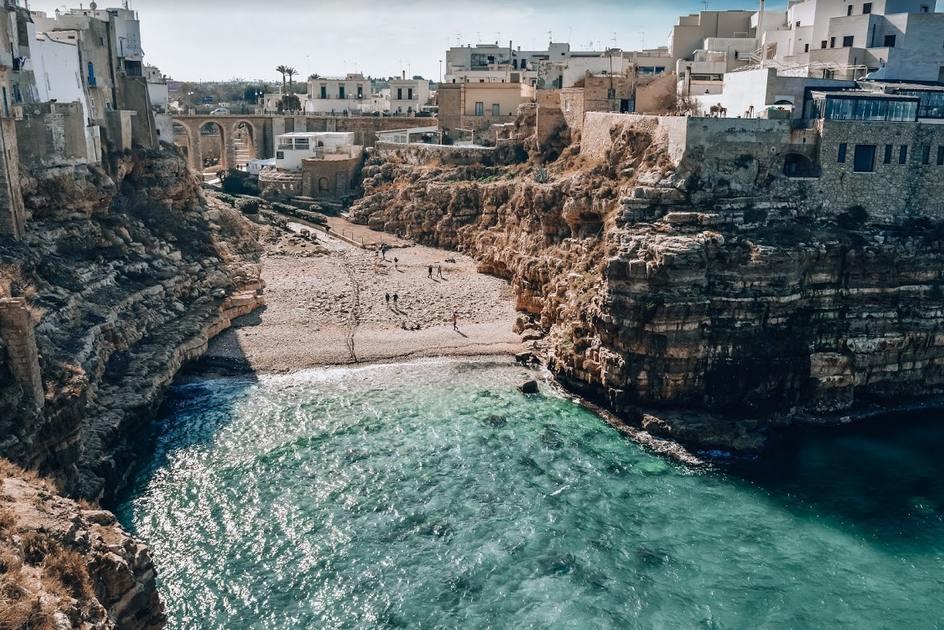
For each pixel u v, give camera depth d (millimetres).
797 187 64188
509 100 130375
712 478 51344
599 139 83375
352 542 44000
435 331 76062
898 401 62312
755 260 57312
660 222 61344
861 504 48719
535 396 63125
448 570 42000
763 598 40344
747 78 71250
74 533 27672
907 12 83750
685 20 121062
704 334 57531
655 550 44031
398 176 122875
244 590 39969
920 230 63438
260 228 109625
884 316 60219
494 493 49062
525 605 39562
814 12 90250
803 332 59062
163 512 46000
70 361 49531
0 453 36312
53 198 64062
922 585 41500
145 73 110625
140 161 85750
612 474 51562
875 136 63562
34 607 22953
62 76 71062
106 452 48094
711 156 63469
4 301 37906
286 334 73938
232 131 145625
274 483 49500
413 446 54594
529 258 79688
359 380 65438
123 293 64375
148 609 29438
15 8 62125
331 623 38031
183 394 61906
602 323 60156
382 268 97125
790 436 57031
